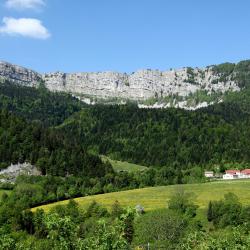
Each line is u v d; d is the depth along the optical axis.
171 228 112.94
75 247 35.41
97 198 192.38
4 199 182.00
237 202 151.00
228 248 53.22
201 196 181.75
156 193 195.25
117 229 36.25
